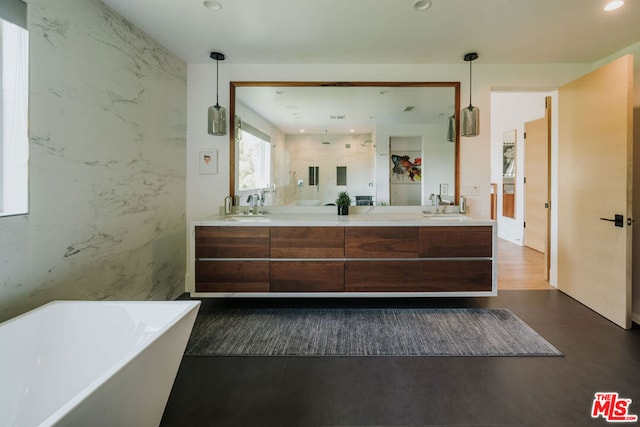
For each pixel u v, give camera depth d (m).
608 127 2.68
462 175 3.36
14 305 1.66
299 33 2.66
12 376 1.45
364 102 3.36
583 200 3.01
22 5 1.66
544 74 3.29
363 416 1.61
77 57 2.00
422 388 1.83
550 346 2.27
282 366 2.06
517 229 5.91
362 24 2.51
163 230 3.01
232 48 2.96
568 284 3.26
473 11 2.32
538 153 5.27
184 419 1.60
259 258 2.84
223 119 3.23
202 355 2.19
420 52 3.02
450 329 2.54
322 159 3.43
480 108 3.32
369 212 3.44
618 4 2.22
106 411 1.07
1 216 1.60
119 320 1.66
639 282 2.70
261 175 3.43
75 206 2.02
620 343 2.31
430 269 2.82
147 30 2.62
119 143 2.40
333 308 3.00
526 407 1.66
